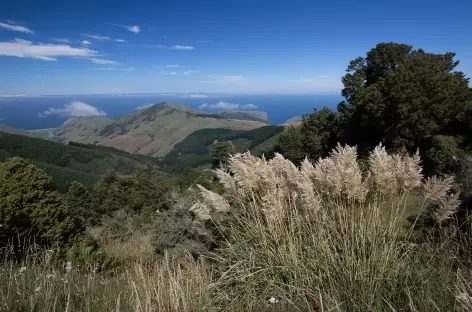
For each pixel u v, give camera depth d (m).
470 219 3.48
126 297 3.28
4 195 8.29
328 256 3.05
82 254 6.83
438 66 23.05
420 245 3.18
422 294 2.55
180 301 3.08
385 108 22.34
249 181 3.89
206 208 4.12
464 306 2.25
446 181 3.24
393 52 31.81
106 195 29.53
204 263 4.11
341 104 33.66
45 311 2.74
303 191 3.41
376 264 2.87
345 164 3.63
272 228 3.50
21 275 3.31
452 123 19.56
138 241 10.15
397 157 3.46
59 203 9.05
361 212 3.27
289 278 3.11
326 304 2.70
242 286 3.22
